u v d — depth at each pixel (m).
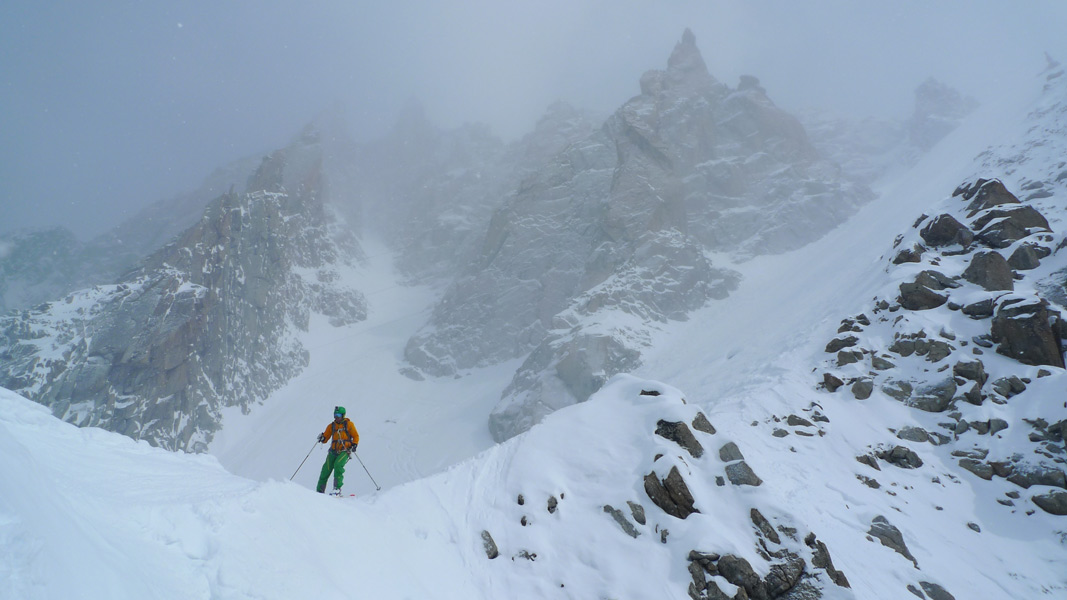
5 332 60.59
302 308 94.31
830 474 13.80
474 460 10.17
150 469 5.96
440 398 69.88
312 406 70.25
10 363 58.09
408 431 60.59
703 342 50.56
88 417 56.66
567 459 9.80
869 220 71.69
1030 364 16.92
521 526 8.59
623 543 8.16
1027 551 12.12
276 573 4.92
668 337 57.59
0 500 2.58
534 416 49.91
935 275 21.36
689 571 7.68
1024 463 14.34
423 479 9.47
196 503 5.02
